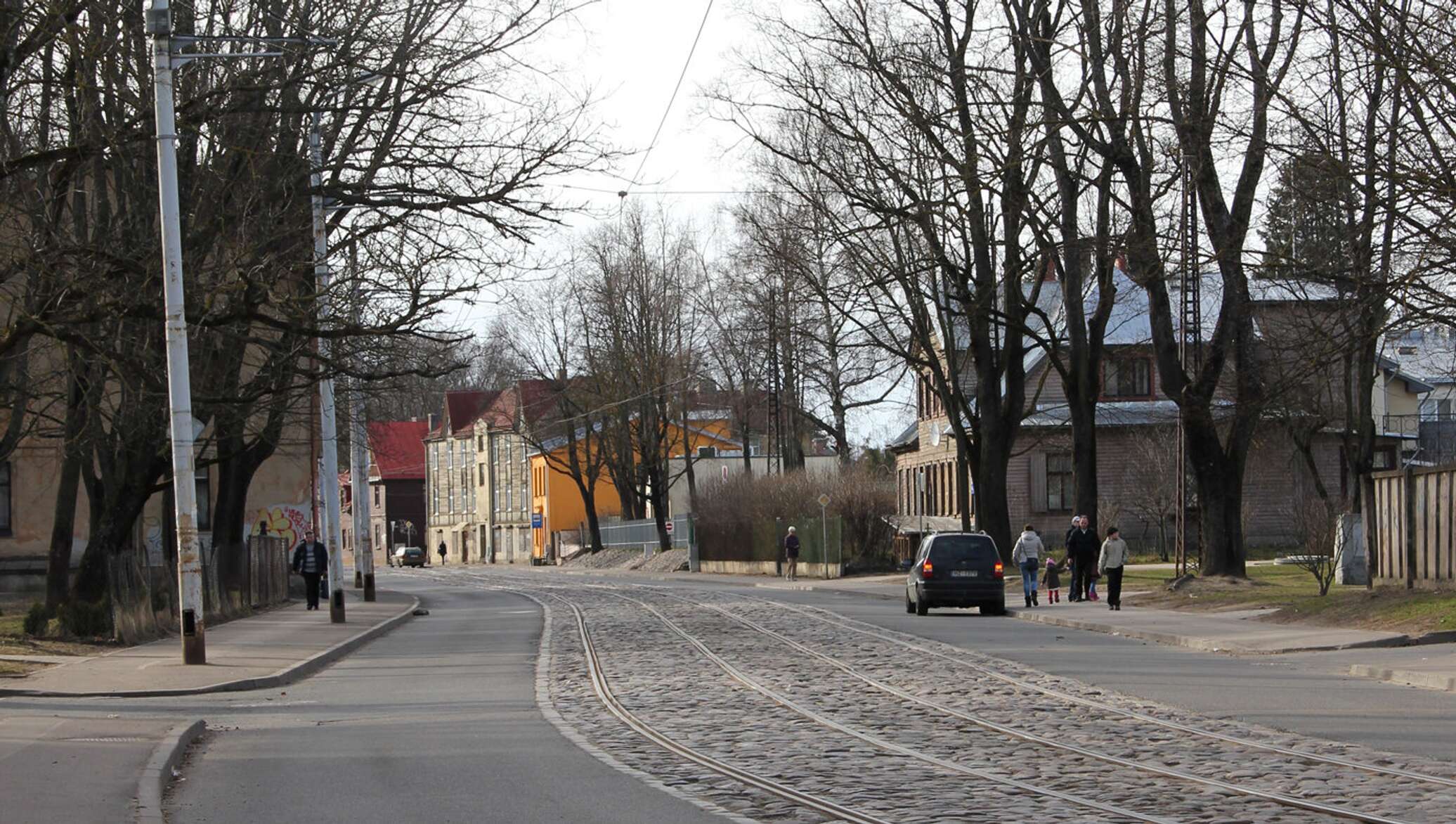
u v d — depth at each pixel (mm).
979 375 49094
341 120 27547
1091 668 20969
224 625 34344
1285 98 23109
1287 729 14062
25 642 27625
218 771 12953
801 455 83125
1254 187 34156
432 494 147125
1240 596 33594
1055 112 36125
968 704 16656
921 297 49594
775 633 28781
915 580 35531
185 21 25406
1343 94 23109
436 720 16391
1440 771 11414
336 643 28094
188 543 23438
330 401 35344
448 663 24344
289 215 27016
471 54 24688
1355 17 21375
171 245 22234
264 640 28844
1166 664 21531
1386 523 29016
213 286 23219
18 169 20312
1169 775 11508
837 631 29281
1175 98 29328
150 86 24547
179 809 11000
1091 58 34531
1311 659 21734
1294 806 10094
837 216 45438
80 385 28562
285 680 21797
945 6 41969
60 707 18188
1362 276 23203
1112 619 30594
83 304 21906
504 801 11047
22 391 25297
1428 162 21594
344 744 14492
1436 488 26578
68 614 28656
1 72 19938
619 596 48188
